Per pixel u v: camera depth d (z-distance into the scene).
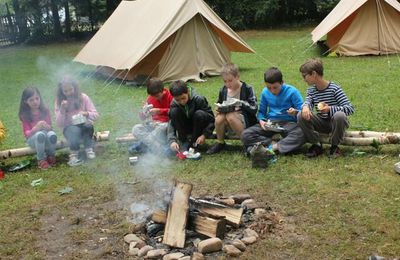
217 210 3.51
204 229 3.33
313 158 4.92
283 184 4.32
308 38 17.72
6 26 23.72
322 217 3.63
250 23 23.91
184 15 10.32
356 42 12.40
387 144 4.99
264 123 5.11
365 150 5.02
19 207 4.23
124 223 3.75
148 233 3.51
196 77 10.40
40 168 5.23
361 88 8.48
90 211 4.06
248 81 9.95
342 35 12.80
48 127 5.30
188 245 3.29
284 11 24.28
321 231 3.42
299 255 3.15
